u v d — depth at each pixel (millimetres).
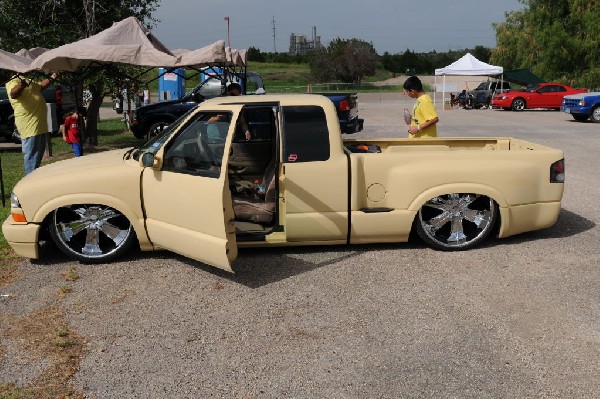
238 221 6039
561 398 3531
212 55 8938
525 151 6172
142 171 5773
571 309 4734
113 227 5957
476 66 32938
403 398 3551
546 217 6344
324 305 4867
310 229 5859
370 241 6098
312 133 5801
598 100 22906
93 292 5219
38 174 6066
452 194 6070
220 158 5172
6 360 4047
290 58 85750
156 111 15695
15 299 5086
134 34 8969
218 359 4035
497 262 5836
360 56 61688
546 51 36844
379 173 5941
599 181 10078
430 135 7688
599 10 35469
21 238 5785
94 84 14828
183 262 5938
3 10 14367
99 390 3678
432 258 5969
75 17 14773
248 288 5242
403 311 4734
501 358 3996
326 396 3586
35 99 8914
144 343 4273
